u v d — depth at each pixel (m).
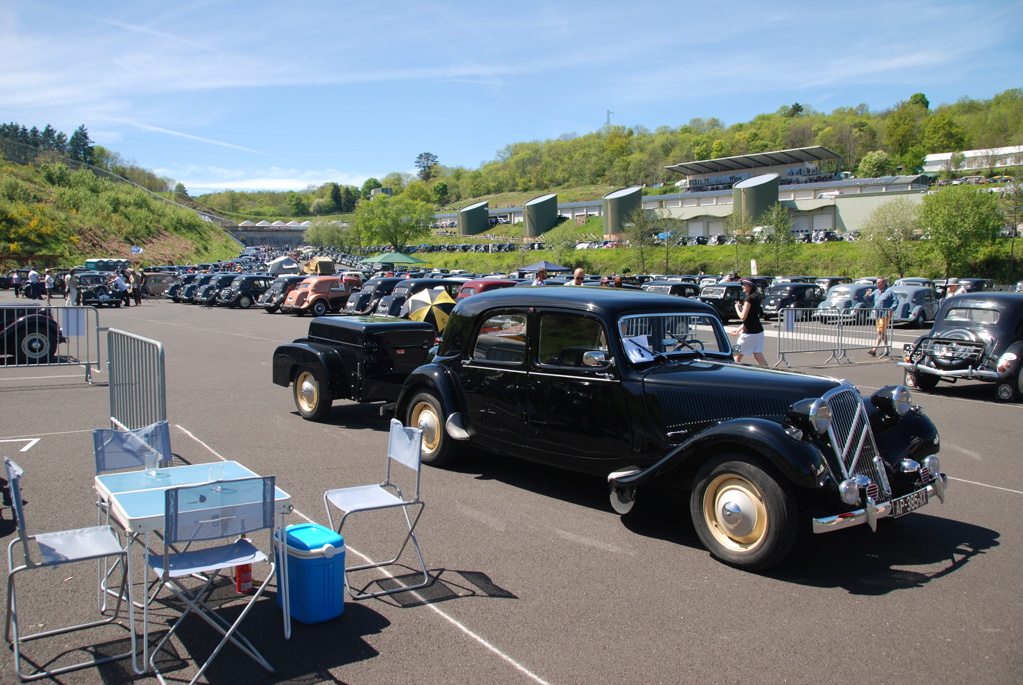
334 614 4.10
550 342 6.23
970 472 7.29
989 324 11.20
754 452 4.82
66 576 4.67
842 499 4.63
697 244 65.38
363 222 102.31
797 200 69.25
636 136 192.62
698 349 6.33
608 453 5.78
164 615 4.15
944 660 3.68
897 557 5.11
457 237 115.69
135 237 75.94
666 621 4.10
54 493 6.28
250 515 3.61
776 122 165.75
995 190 46.62
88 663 3.60
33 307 12.91
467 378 6.95
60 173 79.62
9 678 3.45
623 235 75.94
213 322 27.11
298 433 8.83
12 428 8.94
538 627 4.02
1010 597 4.44
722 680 3.48
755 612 4.22
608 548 5.24
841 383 5.10
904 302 24.12
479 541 5.35
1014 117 121.38
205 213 130.62
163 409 6.81
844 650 3.78
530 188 187.50
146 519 3.48
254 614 4.18
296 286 32.94
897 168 111.62
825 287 34.72
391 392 9.05
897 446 5.57
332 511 5.96
